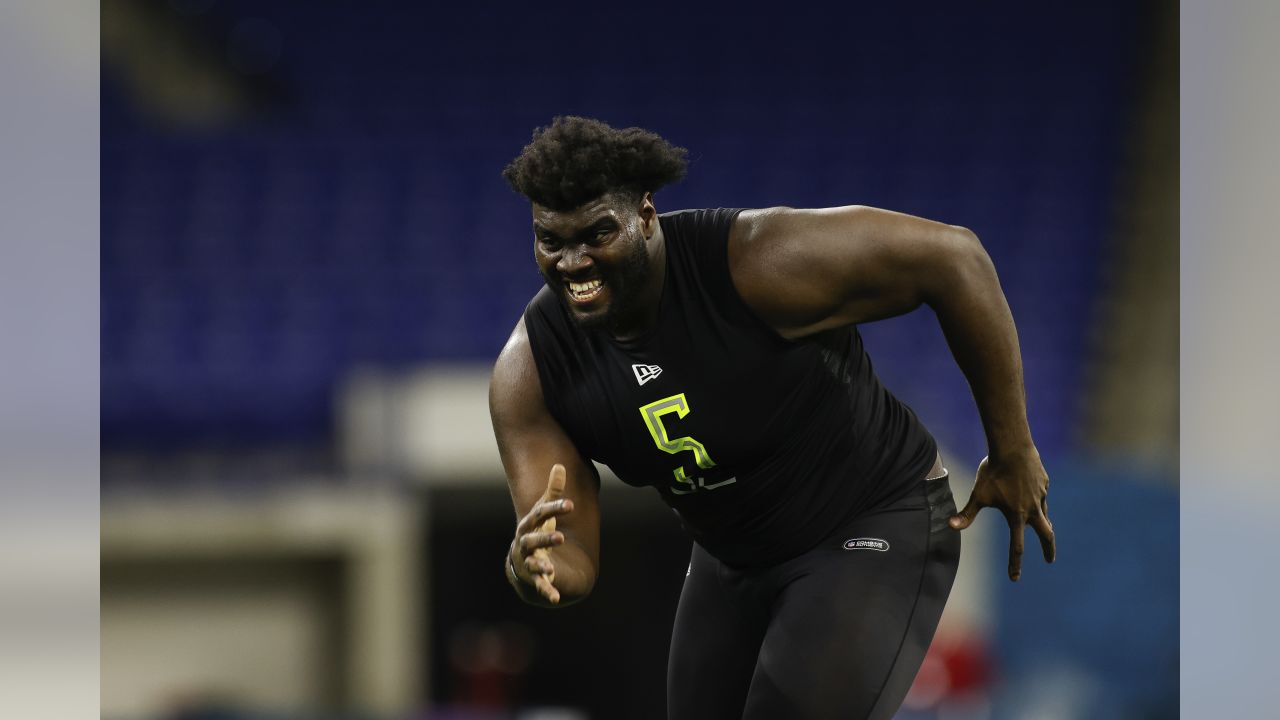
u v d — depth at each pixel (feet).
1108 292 121.39
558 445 26.53
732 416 25.29
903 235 24.48
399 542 78.64
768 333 24.89
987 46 132.87
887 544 26.68
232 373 109.50
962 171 128.26
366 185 125.39
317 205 123.34
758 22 135.44
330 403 108.27
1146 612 67.41
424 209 124.06
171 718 71.31
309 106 131.13
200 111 130.93
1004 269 123.03
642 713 80.53
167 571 78.13
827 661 25.05
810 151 129.80
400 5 135.23
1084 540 68.49
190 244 119.24
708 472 26.07
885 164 129.08
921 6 134.62
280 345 112.37
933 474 28.35
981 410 26.40
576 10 136.05
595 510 26.63
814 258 24.48
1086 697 66.44
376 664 77.56
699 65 133.90
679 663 29.91
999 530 69.62
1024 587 68.69
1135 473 72.43
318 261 119.44
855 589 25.91
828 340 26.27
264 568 79.15
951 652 63.98
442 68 133.39
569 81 133.49
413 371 109.91
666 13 135.74
